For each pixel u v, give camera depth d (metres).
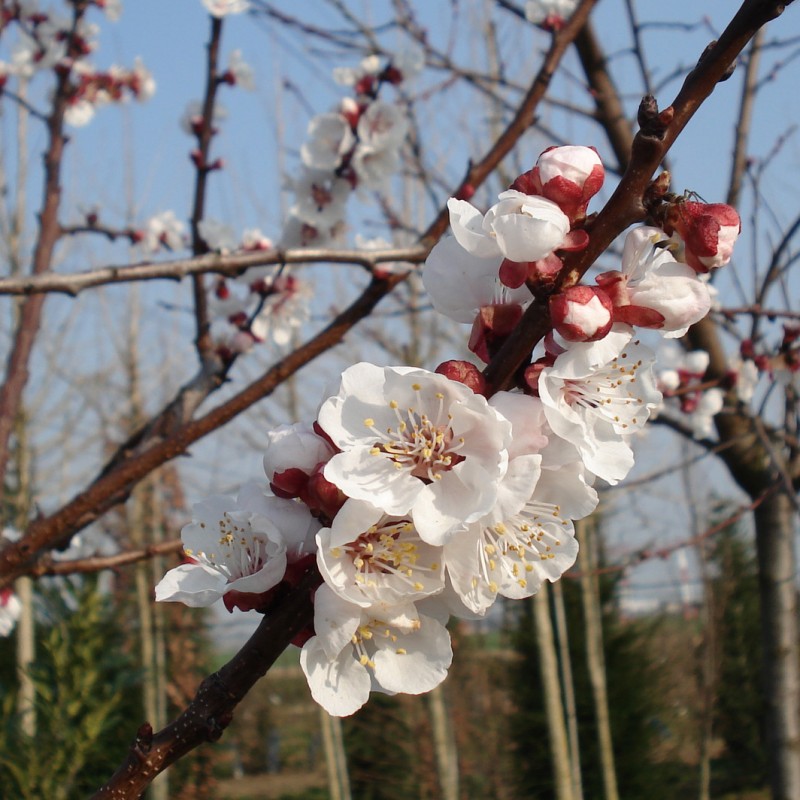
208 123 3.40
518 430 1.41
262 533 1.51
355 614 1.38
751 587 14.61
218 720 1.40
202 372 3.34
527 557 1.52
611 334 1.44
